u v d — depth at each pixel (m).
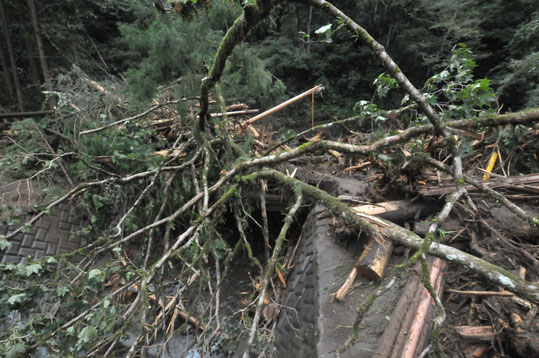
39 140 5.51
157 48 4.13
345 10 15.36
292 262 4.22
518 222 2.85
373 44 2.60
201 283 2.92
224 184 3.85
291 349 2.77
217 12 4.09
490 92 2.48
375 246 2.83
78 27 8.11
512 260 2.59
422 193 3.22
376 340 2.17
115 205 4.96
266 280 2.47
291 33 15.05
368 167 4.97
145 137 5.04
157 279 2.86
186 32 4.26
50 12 7.74
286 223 2.90
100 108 5.39
